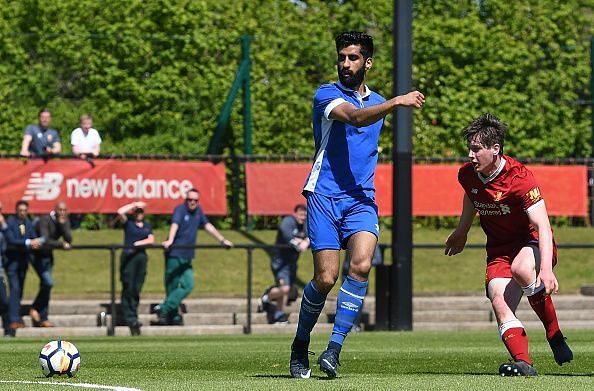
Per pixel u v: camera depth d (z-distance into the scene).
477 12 82.12
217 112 76.44
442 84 79.75
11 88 75.12
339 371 26.06
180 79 76.25
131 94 76.06
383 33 80.00
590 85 81.75
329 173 22.53
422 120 78.75
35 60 76.44
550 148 80.81
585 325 56.66
